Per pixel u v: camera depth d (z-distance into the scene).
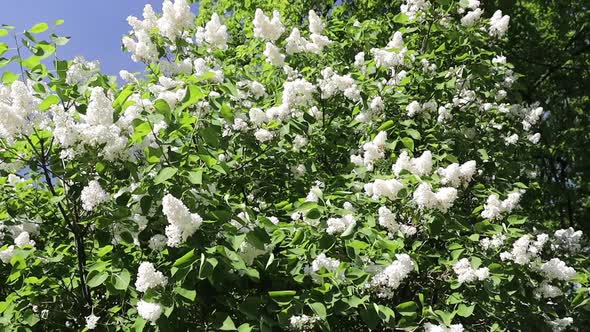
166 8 4.65
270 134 4.37
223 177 4.46
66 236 4.27
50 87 3.80
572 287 4.95
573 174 12.51
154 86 4.19
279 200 4.82
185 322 3.08
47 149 3.68
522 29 11.91
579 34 12.45
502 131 6.53
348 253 3.40
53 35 3.86
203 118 3.86
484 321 4.23
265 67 5.67
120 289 3.11
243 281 3.22
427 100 5.38
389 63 5.05
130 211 3.21
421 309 3.76
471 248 3.86
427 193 3.43
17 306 3.53
